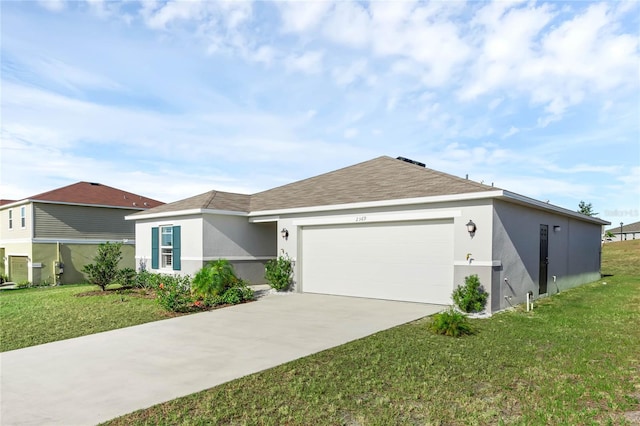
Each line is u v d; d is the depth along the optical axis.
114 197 25.17
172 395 5.01
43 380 5.60
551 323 8.98
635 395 5.02
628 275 22.44
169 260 17.05
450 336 7.77
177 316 10.29
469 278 10.12
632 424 4.22
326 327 8.65
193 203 16.36
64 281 21.75
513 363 6.18
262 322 9.27
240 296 12.45
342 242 13.22
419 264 11.49
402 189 12.38
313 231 14.02
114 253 16.50
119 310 11.23
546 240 13.87
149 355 6.77
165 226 16.88
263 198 17.38
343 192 14.13
